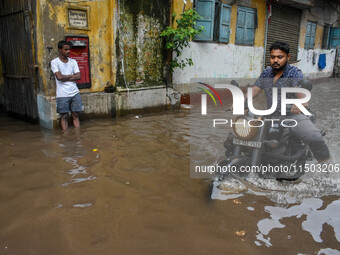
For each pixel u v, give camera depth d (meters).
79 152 4.14
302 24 13.00
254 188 2.96
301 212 2.59
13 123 5.93
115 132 5.23
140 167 3.61
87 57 6.00
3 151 4.17
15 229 2.33
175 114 6.96
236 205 2.70
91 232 2.29
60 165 3.66
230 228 2.36
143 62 7.00
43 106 5.54
